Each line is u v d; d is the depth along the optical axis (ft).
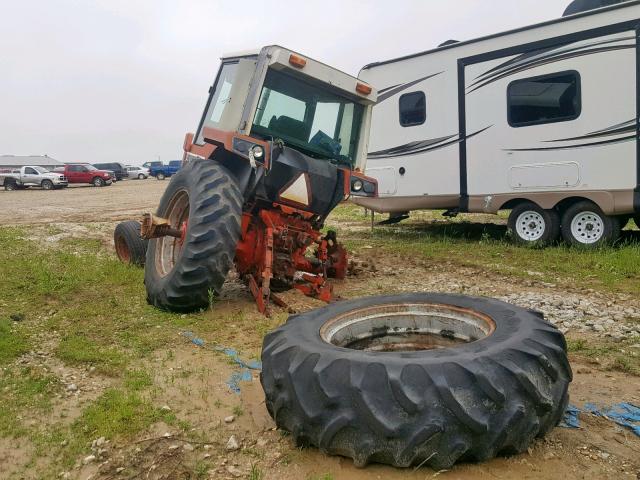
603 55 27.43
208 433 10.11
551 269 24.98
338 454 8.74
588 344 14.83
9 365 13.23
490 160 31.73
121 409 10.77
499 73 30.99
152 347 14.55
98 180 120.47
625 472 8.60
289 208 19.30
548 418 8.78
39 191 106.01
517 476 8.34
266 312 17.35
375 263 27.53
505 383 8.28
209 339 15.26
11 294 19.51
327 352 9.05
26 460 9.27
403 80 35.22
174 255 19.24
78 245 31.17
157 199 77.25
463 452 8.05
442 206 34.37
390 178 36.29
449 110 33.17
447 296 12.43
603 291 20.81
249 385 12.19
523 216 31.40
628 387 11.96
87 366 13.23
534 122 29.89
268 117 19.43
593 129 27.91
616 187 27.37
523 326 9.81
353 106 21.52
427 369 8.23
